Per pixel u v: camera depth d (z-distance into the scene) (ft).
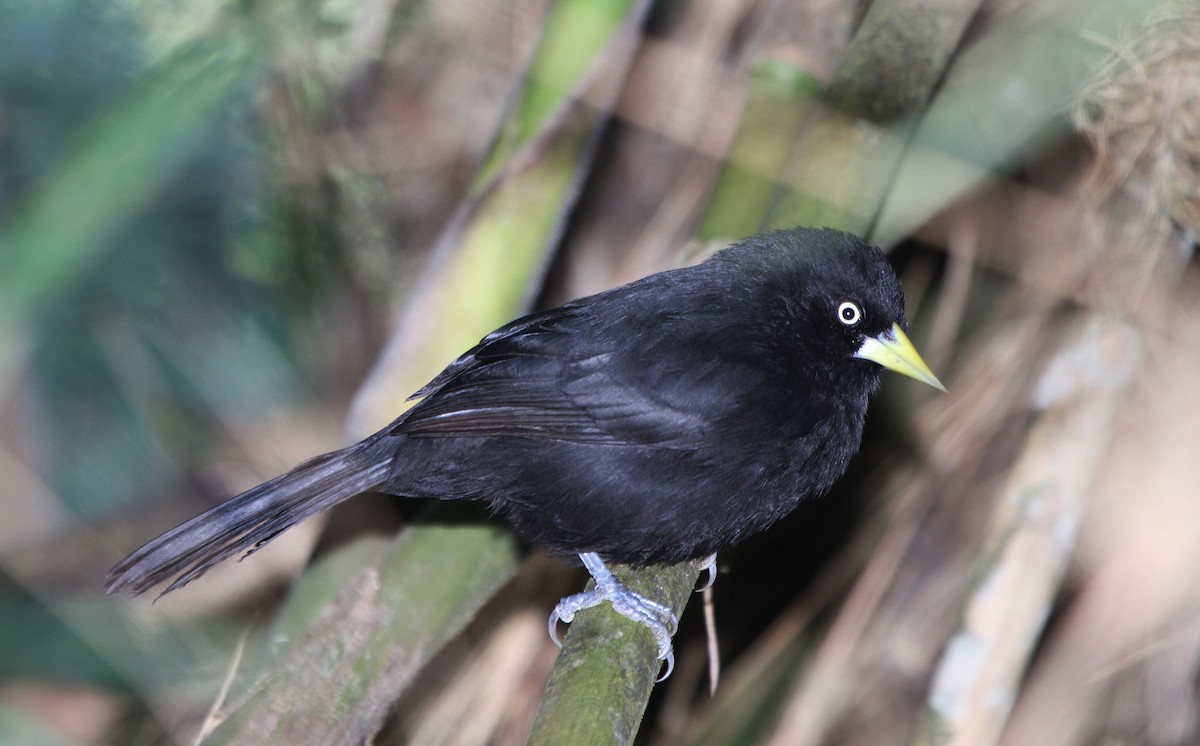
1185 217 34.12
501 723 34.68
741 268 30.53
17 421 34.47
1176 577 33.04
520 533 29.89
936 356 38.24
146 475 36.09
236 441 38.37
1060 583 34.04
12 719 29.17
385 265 42.22
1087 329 33.42
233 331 38.42
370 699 25.36
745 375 29.35
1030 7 28.81
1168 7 33.94
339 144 41.73
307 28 39.81
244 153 38.19
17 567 32.99
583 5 27.27
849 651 34.91
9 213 26.37
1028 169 36.68
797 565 39.14
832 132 29.71
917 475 37.55
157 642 30.63
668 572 29.63
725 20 39.86
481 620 35.35
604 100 28.48
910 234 37.86
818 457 30.37
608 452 29.30
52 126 28.66
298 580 29.99
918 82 29.25
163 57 29.50
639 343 29.66
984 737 31.37
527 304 31.19
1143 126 33.94
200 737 26.81
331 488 29.25
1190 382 33.96
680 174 41.98
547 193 28.48
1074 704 33.65
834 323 30.14
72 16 29.86
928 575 37.42
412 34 45.42
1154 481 33.47
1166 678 33.24
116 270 33.83
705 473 29.19
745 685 36.06
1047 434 32.27
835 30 33.01
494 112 46.06
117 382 35.70
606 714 21.62
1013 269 36.99
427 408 29.07
